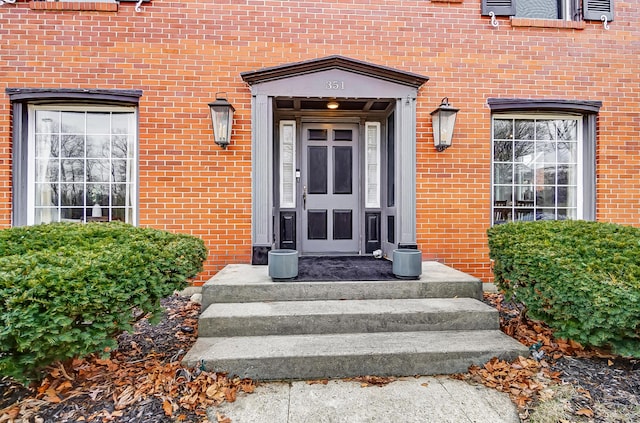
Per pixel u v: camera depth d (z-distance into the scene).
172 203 4.29
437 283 3.48
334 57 4.25
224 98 4.18
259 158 4.31
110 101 4.23
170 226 4.29
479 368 2.61
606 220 4.64
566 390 2.28
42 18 4.16
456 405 2.21
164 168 4.29
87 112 4.40
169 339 3.05
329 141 5.24
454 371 2.61
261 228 4.30
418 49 4.53
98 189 4.41
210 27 4.34
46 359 2.11
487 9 4.57
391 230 4.91
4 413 2.05
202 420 2.04
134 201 4.39
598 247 2.77
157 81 4.28
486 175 4.59
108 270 2.19
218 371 2.48
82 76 4.20
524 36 4.63
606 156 4.69
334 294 3.43
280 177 5.18
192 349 2.65
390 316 3.03
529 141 4.86
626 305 2.23
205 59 4.33
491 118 4.67
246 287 3.37
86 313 2.06
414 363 2.59
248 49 4.37
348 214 5.27
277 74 4.25
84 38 4.20
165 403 2.15
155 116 4.28
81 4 4.19
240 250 4.35
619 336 2.35
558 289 2.58
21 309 1.88
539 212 4.84
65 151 4.37
